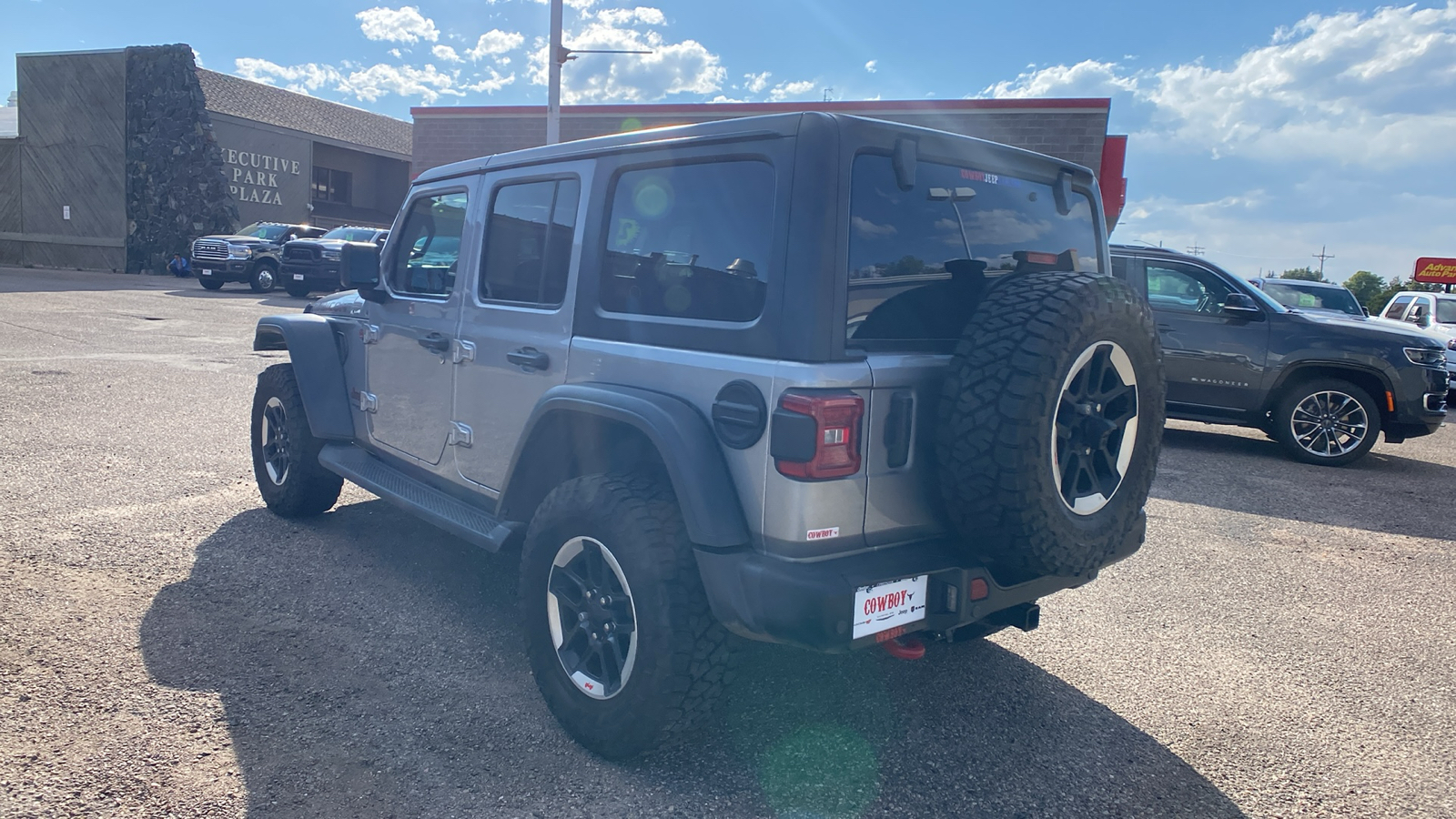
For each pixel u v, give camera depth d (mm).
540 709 3184
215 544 4637
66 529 4699
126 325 13812
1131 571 5172
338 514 5293
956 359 2596
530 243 3529
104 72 28812
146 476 5805
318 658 3463
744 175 2738
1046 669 3783
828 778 2850
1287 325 8430
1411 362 8062
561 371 3248
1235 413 8727
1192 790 2916
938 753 3047
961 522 2592
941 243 2877
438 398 3998
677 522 2760
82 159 29500
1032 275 2775
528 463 3307
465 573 4434
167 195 28781
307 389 4703
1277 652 4086
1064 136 14844
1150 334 2795
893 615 2582
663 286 2941
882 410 2600
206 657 3400
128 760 2705
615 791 2727
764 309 2590
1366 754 3195
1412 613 4656
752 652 3754
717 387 2682
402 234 4418
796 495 2477
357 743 2893
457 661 3510
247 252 22297
